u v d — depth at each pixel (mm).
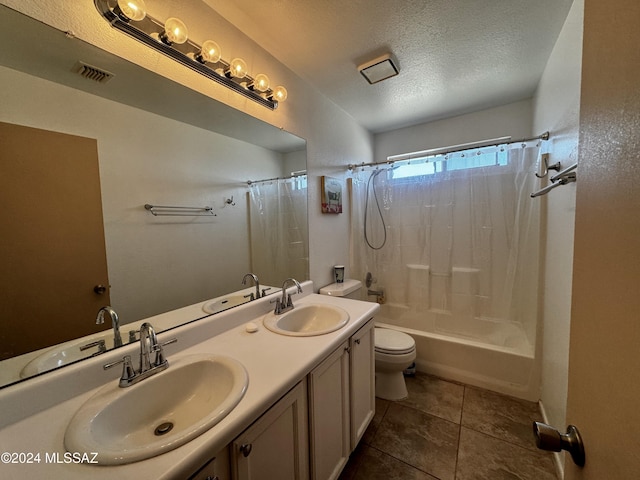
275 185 1771
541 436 518
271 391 840
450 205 2465
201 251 1354
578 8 1254
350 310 1594
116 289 1035
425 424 1738
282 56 1688
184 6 1175
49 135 862
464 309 2426
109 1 899
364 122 2785
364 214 2820
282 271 1840
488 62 1789
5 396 717
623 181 377
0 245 767
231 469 755
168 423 872
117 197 1043
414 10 1332
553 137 1685
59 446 646
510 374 1995
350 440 1408
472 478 1367
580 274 532
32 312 822
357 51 1648
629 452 341
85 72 932
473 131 2562
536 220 2031
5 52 771
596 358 450
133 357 973
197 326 1188
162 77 1123
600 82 462
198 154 1331
